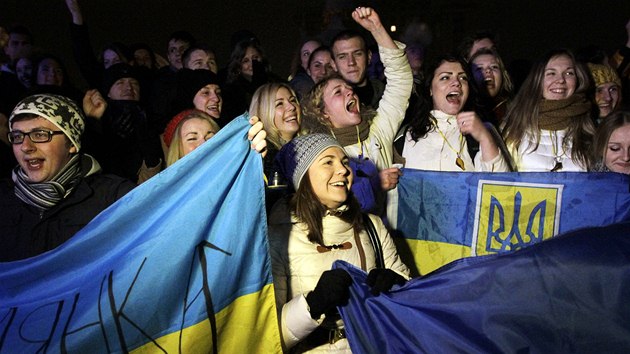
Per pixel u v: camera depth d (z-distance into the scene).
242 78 5.07
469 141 3.60
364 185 3.24
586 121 3.58
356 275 2.28
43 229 2.46
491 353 2.09
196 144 3.08
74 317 2.14
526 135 3.59
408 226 3.28
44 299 2.19
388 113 3.66
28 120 2.41
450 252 3.20
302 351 2.37
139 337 2.14
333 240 2.42
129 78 4.53
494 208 3.12
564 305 2.06
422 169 3.51
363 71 4.43
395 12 8.41
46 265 2.22
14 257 2.44
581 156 3.50
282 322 2.26
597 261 2.06
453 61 3.67
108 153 3.97
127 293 2.15
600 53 4.86
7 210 2.48
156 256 2.17
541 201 3.04
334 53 4.45
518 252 2.16
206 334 2.18
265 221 2.25
